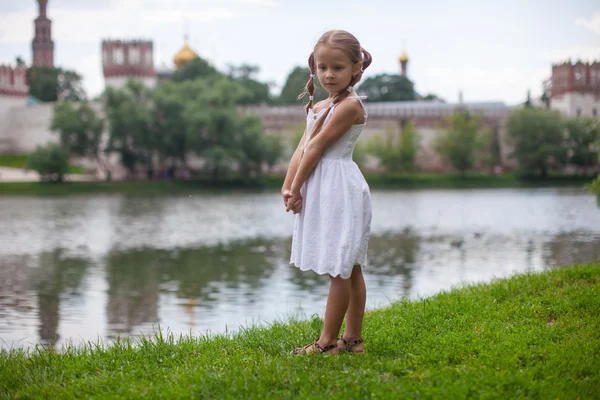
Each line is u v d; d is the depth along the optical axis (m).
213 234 27.67
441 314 5.93
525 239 25.38
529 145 77.19
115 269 18.09
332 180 4.38
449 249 22.22
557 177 78.38
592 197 52.88
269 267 18.33
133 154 68.12
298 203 4.48
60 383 4.26
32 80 106.31
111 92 66.75
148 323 11.09
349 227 4.33
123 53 87.81
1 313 12.05
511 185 73.38
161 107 66.44
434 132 87.75
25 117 84.62
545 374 3.96
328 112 4.48
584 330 4.96
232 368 4.16
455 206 44.19
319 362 4.30
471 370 4.01
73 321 11.34
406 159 79.94
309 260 4.41
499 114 88.81
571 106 85.69
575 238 25.69
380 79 106.38
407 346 4.85
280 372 4.04
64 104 66.31
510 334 4.92
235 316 11.62
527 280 7.27
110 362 4.75
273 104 99.69
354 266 4.56
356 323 4.63
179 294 14.14
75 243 24.44
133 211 40.59
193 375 4.10
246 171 69.50
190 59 100.56
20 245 23.83
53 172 64.88
